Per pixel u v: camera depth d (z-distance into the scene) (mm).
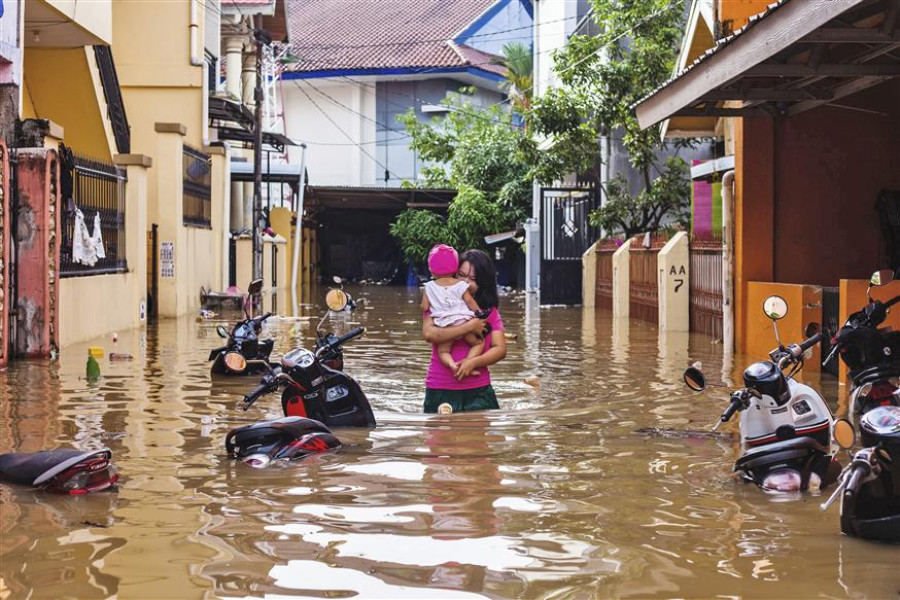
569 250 28359
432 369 8680
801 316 11930
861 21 10117
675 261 18438
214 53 31094
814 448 5777
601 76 26469
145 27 26125
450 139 41844
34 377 10891
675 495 5551
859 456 4656
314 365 7586
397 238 46156
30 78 20453
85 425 7785
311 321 20531
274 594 3930
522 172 39781
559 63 27500
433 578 4129
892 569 4277
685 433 7469
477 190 39094
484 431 7527
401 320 21000
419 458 6512
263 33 26953
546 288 28281
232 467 6230
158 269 21312
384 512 5137
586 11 34500
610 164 28703
